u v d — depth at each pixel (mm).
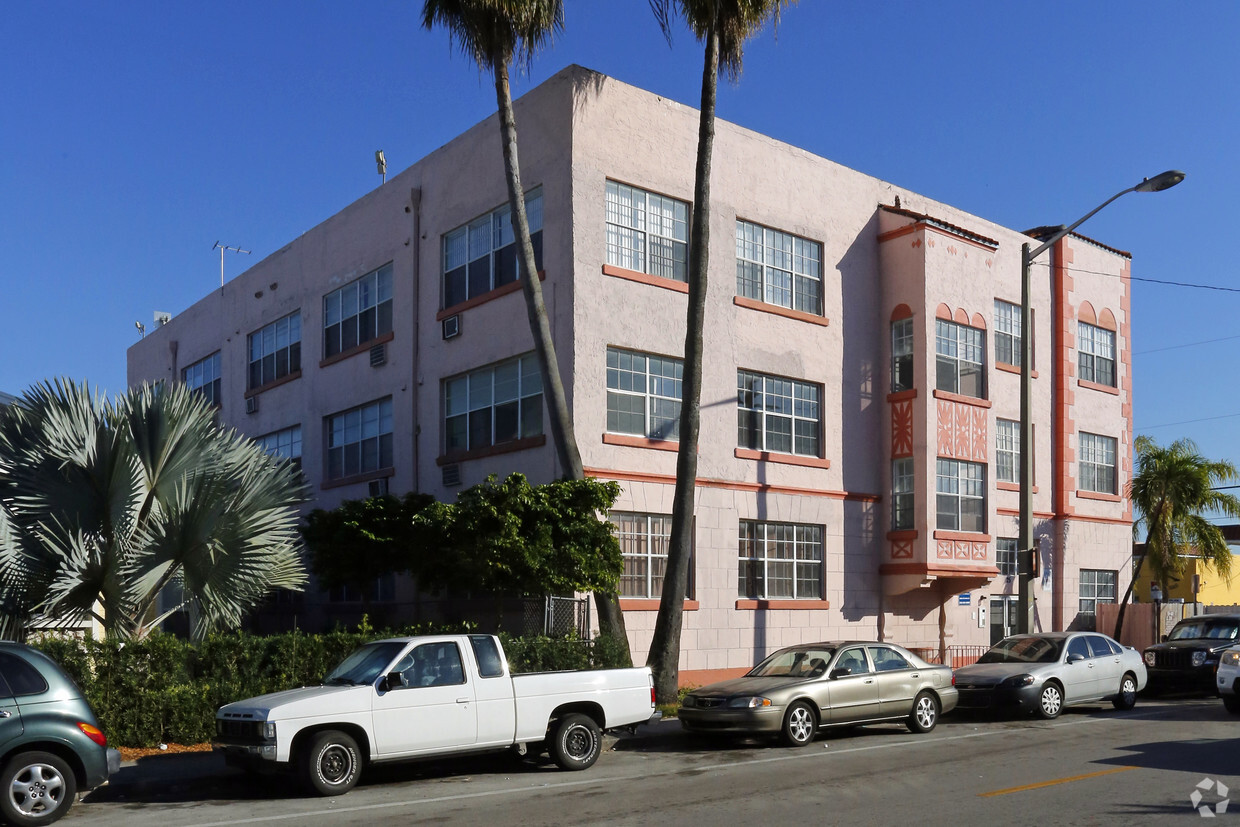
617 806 10883
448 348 23797
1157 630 30984
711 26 18766
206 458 16453
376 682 12023
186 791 12070
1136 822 9719
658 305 21609
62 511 15133
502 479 21734
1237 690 19094
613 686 13781
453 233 24266
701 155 18922
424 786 12297
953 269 26000
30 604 14961
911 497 24984
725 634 21906
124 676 14367
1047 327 30547
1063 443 30250
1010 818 9984
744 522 22797
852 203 25797
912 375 25219
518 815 10469
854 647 16391
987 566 25828
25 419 15773
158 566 15484
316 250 29516
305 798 11539
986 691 18453
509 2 17859
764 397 23516
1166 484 30578
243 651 15453
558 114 21094
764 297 23766
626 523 20797
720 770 13227
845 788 11781
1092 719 18641
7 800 9867
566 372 20234
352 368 27312
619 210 21359
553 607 19266
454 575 18188
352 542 20453
